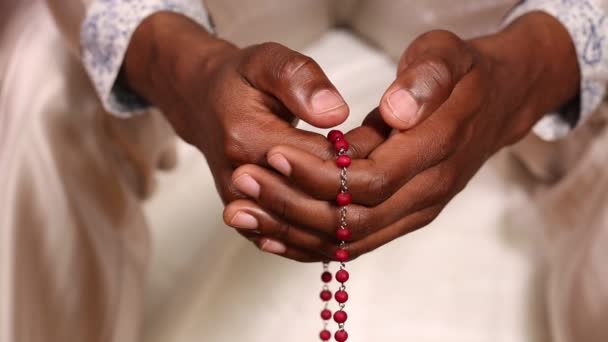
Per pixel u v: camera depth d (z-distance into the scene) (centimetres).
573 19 76
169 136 94
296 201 59
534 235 99
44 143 85
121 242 89
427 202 63
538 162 96
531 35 74
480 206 103
